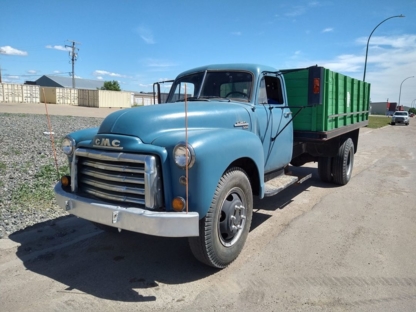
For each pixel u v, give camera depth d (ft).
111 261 12.61
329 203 19.58
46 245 13.84
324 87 18.21
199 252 11.02
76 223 16.15
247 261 12.50
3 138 41.91
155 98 18.28
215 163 10.52
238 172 11.95
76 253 13.23
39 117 76.38
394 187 23.48
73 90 171.01
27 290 10.62
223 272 11.73
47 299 10.15
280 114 16.60
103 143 11.10
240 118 13.74
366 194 21.57
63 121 68.13
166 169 10.15
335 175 23.48
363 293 10.40
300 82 18.53
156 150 10.17
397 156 39.37
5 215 16.58
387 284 10.90
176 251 13.47
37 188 20.74
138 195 10.48
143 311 9.62
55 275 11.56
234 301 10.07
